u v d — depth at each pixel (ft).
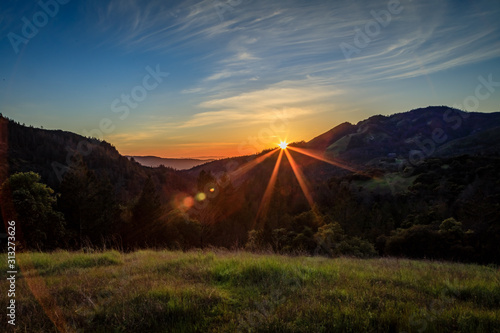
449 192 180.65
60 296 17.67
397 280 22.33
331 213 196.24
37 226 81.76
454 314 15.55
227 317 15.29
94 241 123.03
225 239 193.16
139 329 14.29
